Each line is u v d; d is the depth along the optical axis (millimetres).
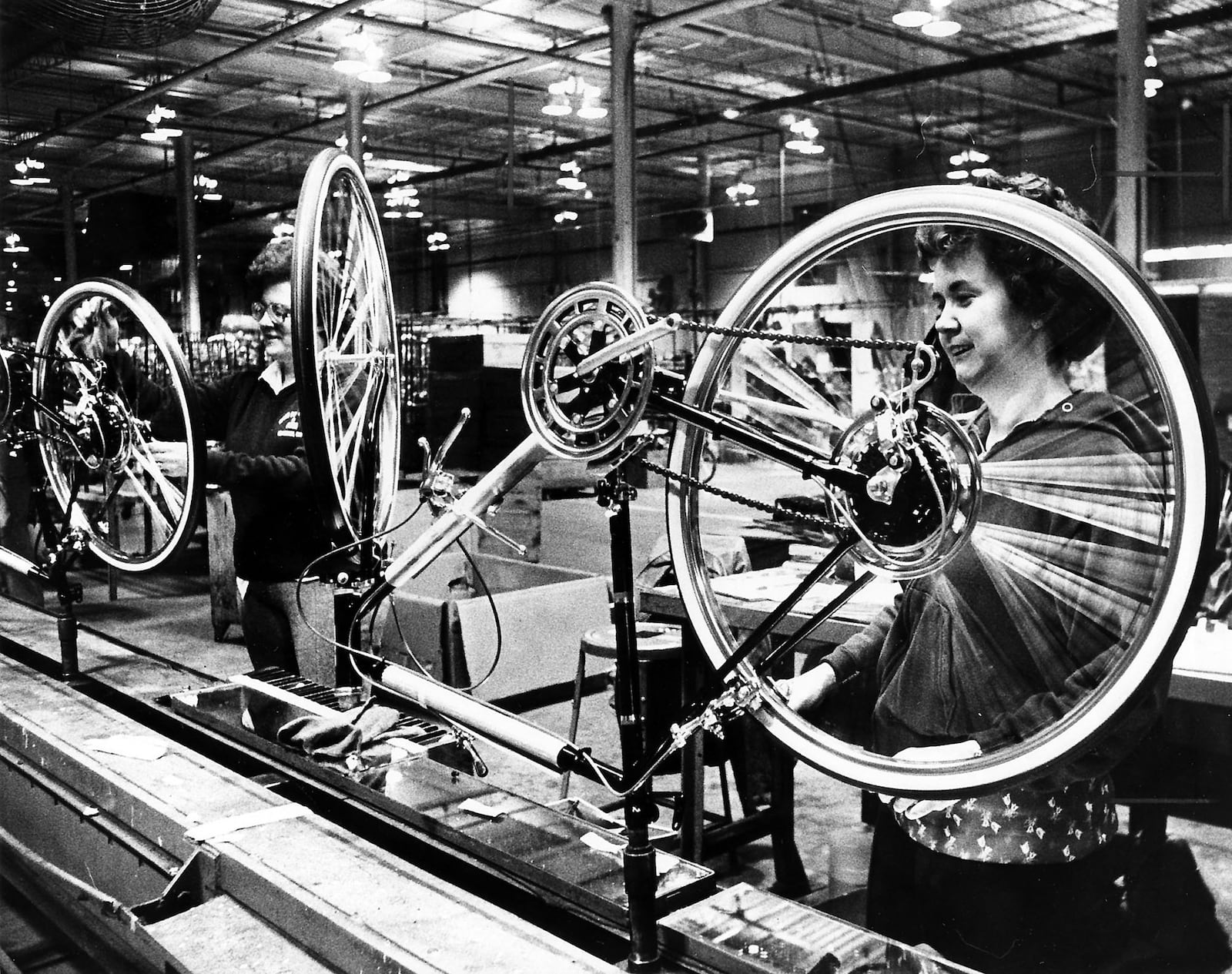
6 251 9391
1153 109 6074
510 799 2076
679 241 13305
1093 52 7301
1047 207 1114
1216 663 2215
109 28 3078
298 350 2062
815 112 9320
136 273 10164
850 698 1661
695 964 1487
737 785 2857
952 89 8398
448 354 8328
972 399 1594
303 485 3115
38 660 3375
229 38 7492
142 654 3371
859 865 2801
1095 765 1324
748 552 3480
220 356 7457
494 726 1761
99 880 2357
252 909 1867
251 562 3316
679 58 8680
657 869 1736
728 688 1417
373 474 2482
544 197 14734
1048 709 1297
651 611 2613
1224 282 3881
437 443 7625
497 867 1840
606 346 1381
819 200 10953
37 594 5145
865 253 4781
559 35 8086
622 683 1462
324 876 1814
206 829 2029
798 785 3416
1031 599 1352
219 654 4938
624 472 1447
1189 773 2715
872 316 4746
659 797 2994
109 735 2592
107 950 2346
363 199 2436
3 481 4871
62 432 2943
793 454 1276
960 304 1372
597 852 1820
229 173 12680
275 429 3205
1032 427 1368
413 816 2023
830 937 1475
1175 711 2701
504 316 15984
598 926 1663
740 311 1375
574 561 6359
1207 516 1035
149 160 10734
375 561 2205
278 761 2416
